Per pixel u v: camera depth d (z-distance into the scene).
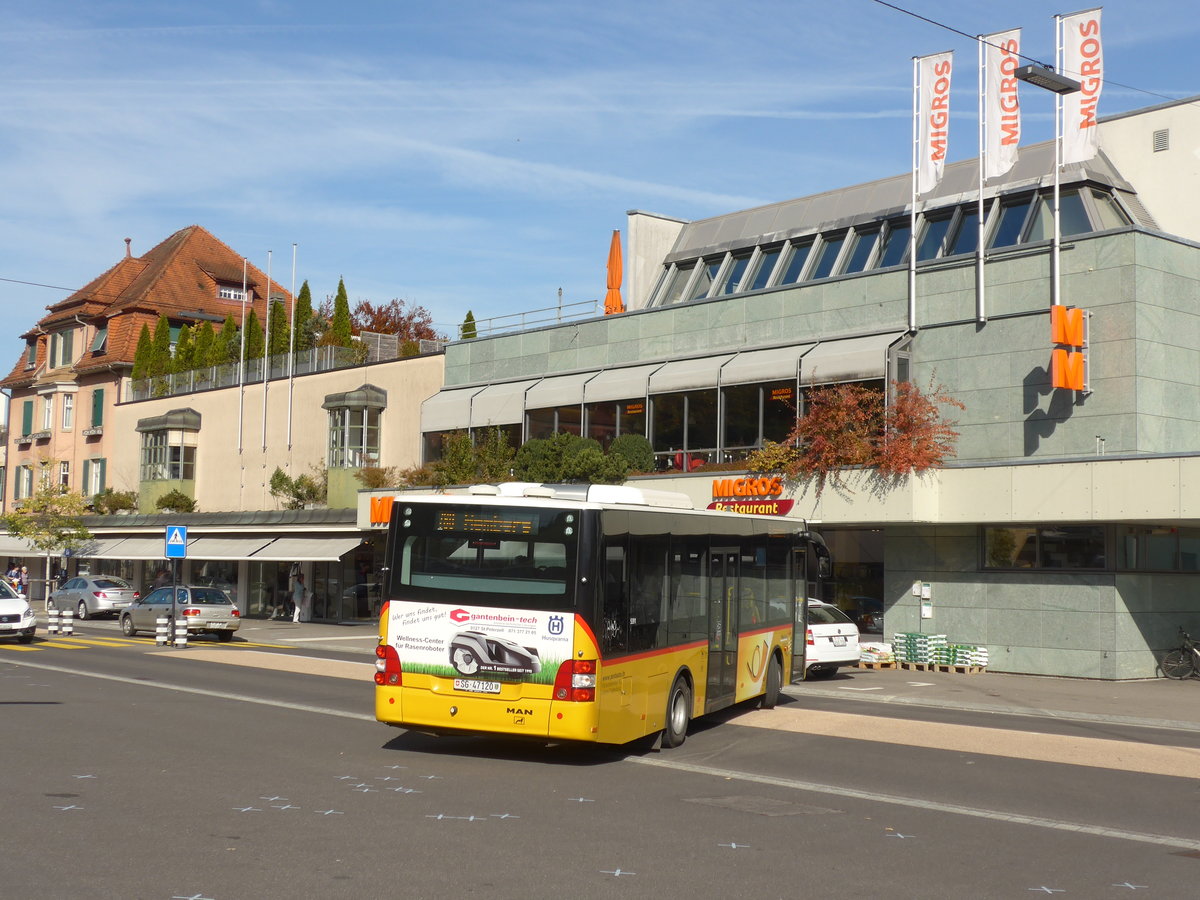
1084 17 27.66
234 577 51.38
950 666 27.86
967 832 10.58
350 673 24.94
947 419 28.98
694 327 34.97
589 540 13.67
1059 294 27.34
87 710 17.73
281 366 50.44
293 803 10.98
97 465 62.72
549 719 13.46
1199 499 23.67
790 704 21.06
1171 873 9.20
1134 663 26.19
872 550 31.06
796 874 8.84
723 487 31.34
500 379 40.91
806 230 36.62
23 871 8.26
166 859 8.71
